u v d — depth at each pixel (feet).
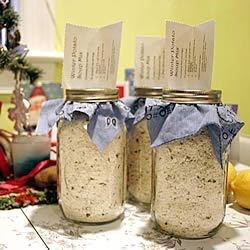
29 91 2.92
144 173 2.09
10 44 2.47
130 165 2.15
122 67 3.17
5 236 1.72
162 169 1.74
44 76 2.98
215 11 2.62
